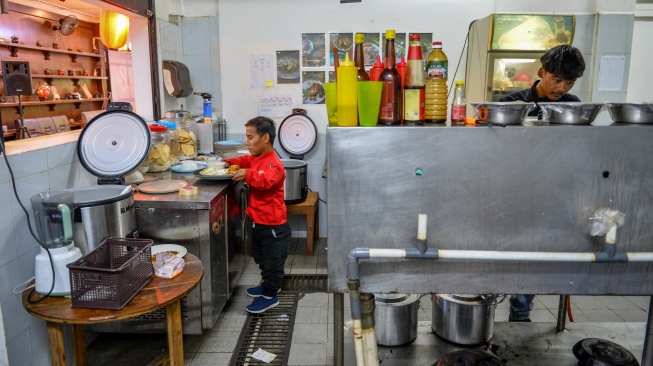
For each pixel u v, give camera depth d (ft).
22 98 14.35
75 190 6.81
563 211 4.71
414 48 4.78
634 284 4.84
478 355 5.57
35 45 15.03
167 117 11.69
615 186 4.67
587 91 12.79
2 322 5.91
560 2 12.42
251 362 7.77
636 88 13.47
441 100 4.95
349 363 6.35
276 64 13.30
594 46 12.46
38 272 5.62
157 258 6.53
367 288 4.83
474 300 6.72
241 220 10.62
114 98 12.67
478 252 4.55
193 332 8.16
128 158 7.59
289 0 12.93
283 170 9.21
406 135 4.53
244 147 12.69
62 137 7.85
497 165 4.60
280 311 9.58
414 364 6.37
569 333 7.20
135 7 10.29
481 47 11.53
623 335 7.15
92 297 5.28
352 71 4.54
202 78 13.53
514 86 11.07
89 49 18.16
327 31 13.00
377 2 12.75
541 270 4.80
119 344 8.29
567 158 4.60
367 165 4.60
